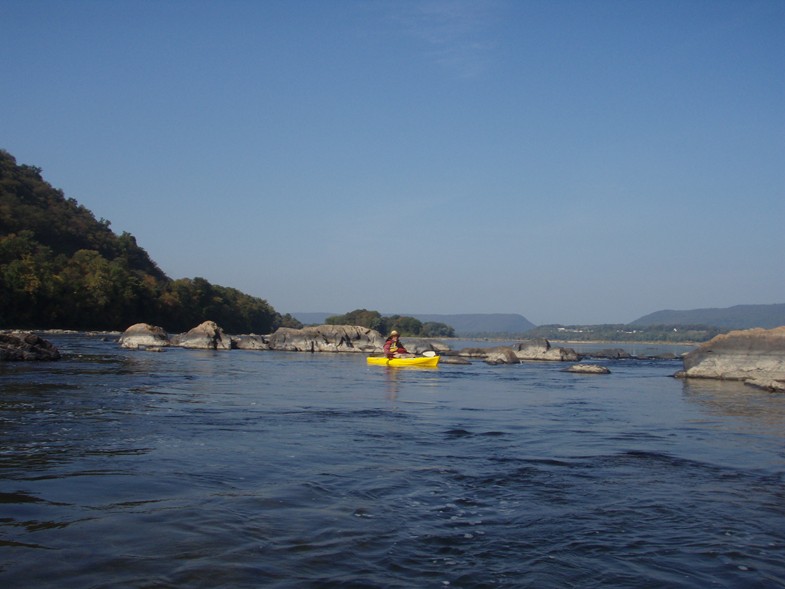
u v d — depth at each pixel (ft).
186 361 134.72
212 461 35.40
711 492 31.71
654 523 26.48
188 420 50.49
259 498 28.27
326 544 22.80
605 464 37.86
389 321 574.56
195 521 24.62
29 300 317.83
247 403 64.13
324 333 225.35
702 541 24.45
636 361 215.92
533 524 25.96
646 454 41.32
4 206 412.57
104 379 81.30
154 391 70.85
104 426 45.80
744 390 91.20
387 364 149.07
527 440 45.88
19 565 19.67
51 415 50.06
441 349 223.51
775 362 107.34
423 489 30.91
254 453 38.09
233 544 22.34
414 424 52.70
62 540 22.06
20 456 35.09
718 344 115.03
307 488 30.35
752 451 43.01
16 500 26.71
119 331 367.25
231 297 489.67
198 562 20.54
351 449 40.50
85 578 18.94
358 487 30.89
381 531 24.49
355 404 66.85
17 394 62.23
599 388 94.63
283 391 78.95
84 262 389.39
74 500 26.99
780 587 20.39
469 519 26.43
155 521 24.45
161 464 34.17
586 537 24.56
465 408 65.67
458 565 21.35
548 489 31.63
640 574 21.09
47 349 113.70
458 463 37.06
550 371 137.90
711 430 52.39
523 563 21.72
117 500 27.20
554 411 64.49
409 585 19.53
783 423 56.70
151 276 457.68
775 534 25.43
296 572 20.13
